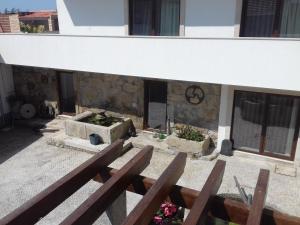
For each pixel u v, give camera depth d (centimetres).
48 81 1561
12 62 1402
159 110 1323
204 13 1108
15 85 1647
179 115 1255
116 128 1265
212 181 238
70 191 245
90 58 1198
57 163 1156
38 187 991
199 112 1204
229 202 229
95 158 279
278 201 884
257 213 199
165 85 1273
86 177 264
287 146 1098
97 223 560
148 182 270
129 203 803
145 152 298
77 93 1488
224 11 1071
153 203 215
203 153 1142
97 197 225
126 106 1374
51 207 227
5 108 1571
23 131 1488
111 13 1296
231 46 940
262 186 234
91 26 1363
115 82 1365
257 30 1058
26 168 1118
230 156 1158
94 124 1295
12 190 974
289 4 991
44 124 1527
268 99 1073
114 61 1154
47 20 3612
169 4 1188
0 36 1383
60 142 1292
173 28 1209
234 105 1139
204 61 995
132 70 1130
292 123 1064
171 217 659
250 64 930
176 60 1039
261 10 1030
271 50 889
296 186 960
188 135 1170
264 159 1126
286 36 1027
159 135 1305
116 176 253
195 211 200
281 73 897
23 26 2391
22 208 205
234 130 1173
